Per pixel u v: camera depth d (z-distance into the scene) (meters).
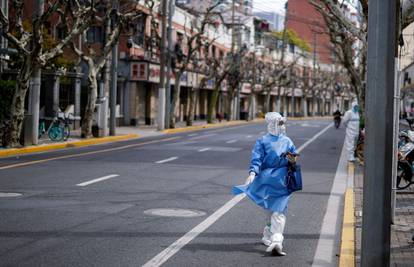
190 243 10.28
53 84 39.59
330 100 153.00
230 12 87.38
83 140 34.09
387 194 7.31
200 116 81.25
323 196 16.28
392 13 7.27
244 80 84.06
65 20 29.50
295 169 9.60
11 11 37.09
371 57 7.32
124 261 8.96
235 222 12.22
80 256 9.15
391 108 7.29
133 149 30.48
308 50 127.25
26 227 11.05
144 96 59.47
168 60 52.16
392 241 10.32
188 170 21.30
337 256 9.78
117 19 34.97
